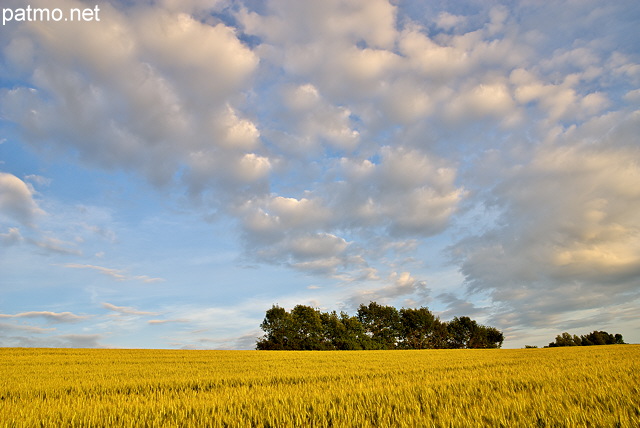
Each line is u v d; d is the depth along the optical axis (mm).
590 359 23109
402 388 11344
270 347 80000
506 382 12156
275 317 82500
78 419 8242
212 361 29688
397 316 94375
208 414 8641
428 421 7152
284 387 12547
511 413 7574
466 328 101500
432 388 11500
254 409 8844
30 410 9023
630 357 23531
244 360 30844
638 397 8398
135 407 9211
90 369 21828
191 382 14773
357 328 86500
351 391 10906
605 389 9430
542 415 7262
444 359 29766
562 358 25906
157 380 15383
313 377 16188
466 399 9367
